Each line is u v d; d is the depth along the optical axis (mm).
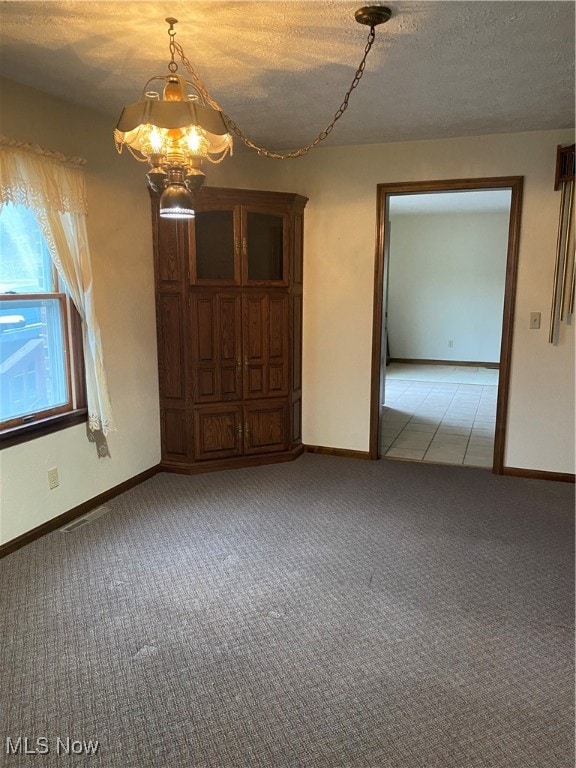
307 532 3240
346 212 4312
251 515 3467
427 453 4734
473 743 1782
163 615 2436
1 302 2912
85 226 3211
